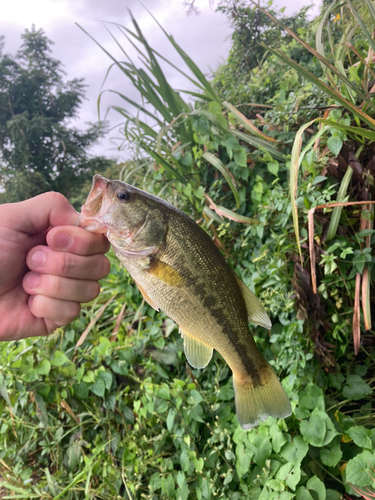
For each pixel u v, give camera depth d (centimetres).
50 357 41
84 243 23
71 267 23
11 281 26
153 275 24
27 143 431
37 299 24
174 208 24
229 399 35
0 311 26
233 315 25
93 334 44
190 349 25
